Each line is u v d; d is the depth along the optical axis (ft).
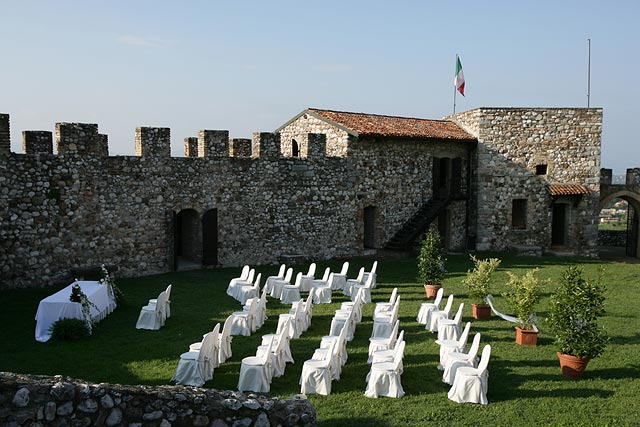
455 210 78.48
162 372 30.25
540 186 77.92
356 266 64.80
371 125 72.08
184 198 58.34
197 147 61.98
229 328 33.50
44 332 36.11
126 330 38.24
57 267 50.37
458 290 52.85
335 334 37.17
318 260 67.92
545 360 33.17
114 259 54.08
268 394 27.76
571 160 78.18
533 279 36.70
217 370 31.17
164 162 56.70
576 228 78.95
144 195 55.62
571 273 30.99
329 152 71.10
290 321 37.19
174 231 58.29
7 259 47.55
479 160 77.51
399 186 73.82
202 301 46.85
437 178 77.15
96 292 39.68
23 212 48.21
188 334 37.58
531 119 77.25
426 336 38.34
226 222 61.41
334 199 68.64
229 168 61.11
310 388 27.89
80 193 51.42
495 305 47.37
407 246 71.67
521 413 25.53
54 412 17.26
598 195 79.00
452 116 85.25
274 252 65.00
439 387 28.96
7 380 17.04
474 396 26.71
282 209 65.10
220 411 18.75
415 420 24.72
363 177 70.54
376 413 25.45
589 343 29.84
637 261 79.51
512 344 36.40
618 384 29.25
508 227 77.97
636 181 84.07
